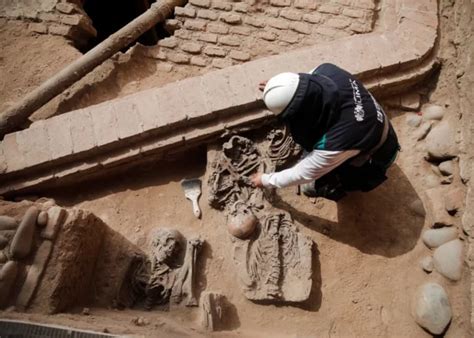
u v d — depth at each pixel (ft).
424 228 9.55
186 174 10.18
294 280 8.74
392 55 10.16
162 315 8.52
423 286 8.85
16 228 7.76
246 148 9.66
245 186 9.52
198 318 8.52
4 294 7.36
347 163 7.96
